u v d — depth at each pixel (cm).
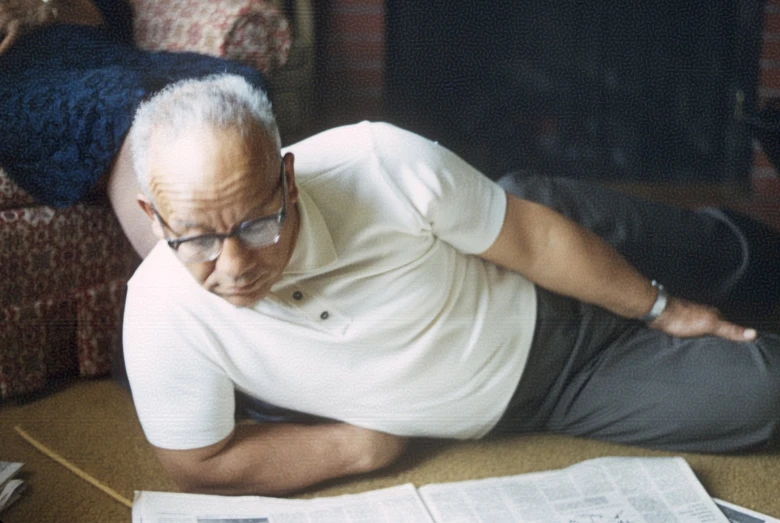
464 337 135
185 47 195
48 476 149
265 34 194
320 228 119
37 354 174
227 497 132
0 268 166
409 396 136
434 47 294
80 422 165
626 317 146
